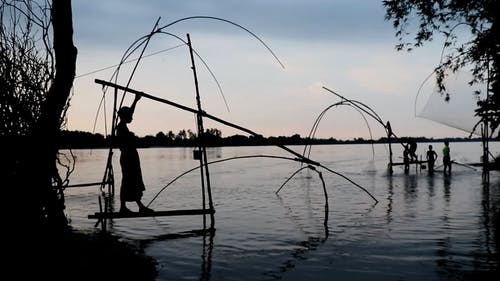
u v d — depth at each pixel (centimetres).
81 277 652
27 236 771
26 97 811
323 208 1443
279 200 1691
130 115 1008
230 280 666
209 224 1159
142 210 1002
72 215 1301
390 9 1622
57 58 873
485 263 739
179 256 809
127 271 700
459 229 1038
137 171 1000
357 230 1050
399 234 990
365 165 4253
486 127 2147
